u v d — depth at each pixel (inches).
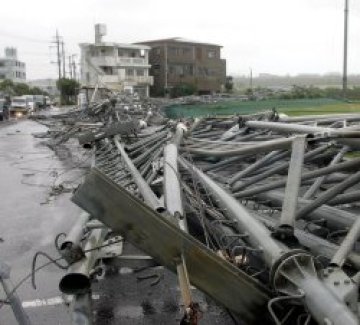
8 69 4387.3
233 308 137.5
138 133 555.5
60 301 203.3
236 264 164.2
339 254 144.6
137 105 1049.5
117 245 205.8
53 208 374.0
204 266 136.6
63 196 413.4
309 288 122.8
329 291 119.3
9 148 770.2
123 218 136.9
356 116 378.0
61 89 2837.1
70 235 179.0
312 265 129.7
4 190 449.7
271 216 217.0
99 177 134.3
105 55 2474.2
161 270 229.0
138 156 392.2
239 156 275.1
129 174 316.8
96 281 215.5
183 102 1184.8
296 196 171.5
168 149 301.9
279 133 346.3
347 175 238.7
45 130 1074.1
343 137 210.7
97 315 190.9
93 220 213.0
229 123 439.8
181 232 136.8
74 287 161.5
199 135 418.9
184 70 2645.2
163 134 440.5
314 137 215.6
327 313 113.2
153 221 137.0
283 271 132.9
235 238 179.5
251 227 168.9
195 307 128.5
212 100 1211.2
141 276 223.3
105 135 523.8
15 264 251.4
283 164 247.4
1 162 624.1
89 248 181.0
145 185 245.9
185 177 268.1
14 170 560.7
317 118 386.9
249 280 137.1
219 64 2790.4
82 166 555.5
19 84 3341.5
